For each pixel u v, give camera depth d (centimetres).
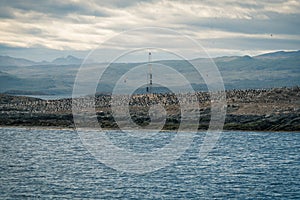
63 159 17100
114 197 11100
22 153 18700
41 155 18162
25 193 11450
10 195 11256
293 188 12194
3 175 13762
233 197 11194
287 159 17275
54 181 12888
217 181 12975
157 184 12512
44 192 11569
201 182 12812
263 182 12912
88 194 11362
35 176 13625
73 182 12750
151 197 11100
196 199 10944
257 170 14838
